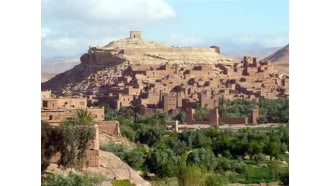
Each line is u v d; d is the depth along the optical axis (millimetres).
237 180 65688
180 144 81625
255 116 107000
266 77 150125
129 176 49969
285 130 90062
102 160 50469
